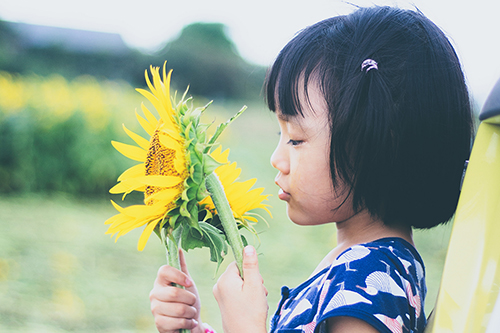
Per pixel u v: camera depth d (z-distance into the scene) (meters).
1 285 2.10
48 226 3.06
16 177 3.93
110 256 2.62
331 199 0.64
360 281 0.58
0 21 17.27
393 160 0.62
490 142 0.56
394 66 0.63
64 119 4.01
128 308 2.01
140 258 2.65
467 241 0.55
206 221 0.64
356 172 0.62
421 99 0.62
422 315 0.61
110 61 18.62
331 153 0.63
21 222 3.09
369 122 0.62
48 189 4.04
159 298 0.66
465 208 0.56
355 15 0.67
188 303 0.66
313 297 0.64
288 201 0.67
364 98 0.62
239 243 0.61
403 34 0.64
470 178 0.57
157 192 0.60
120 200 4.06
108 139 4.12
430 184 0.63
